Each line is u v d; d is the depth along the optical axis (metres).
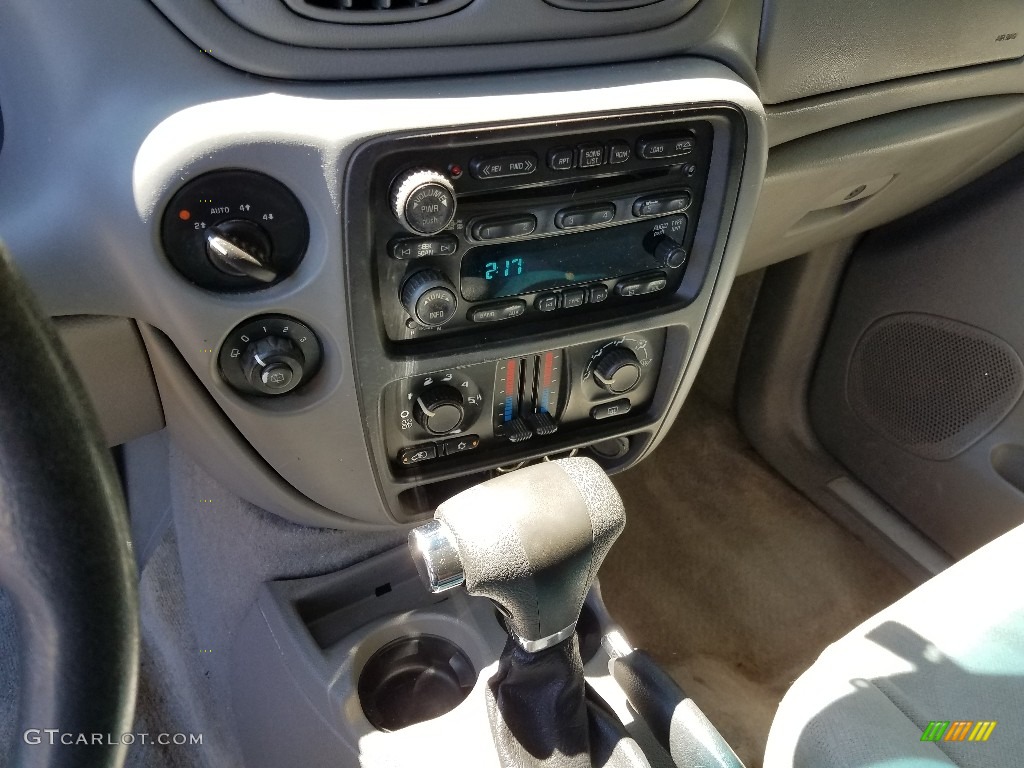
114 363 0.79
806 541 1.60
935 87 0.98
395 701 0.98
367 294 0.72
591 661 0.94
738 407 1.76
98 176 0.66
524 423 0.93
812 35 0.85
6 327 0.37
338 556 1.05
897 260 1.44
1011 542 0.86
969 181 1.30
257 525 1.03
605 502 0.63
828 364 1.61
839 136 0.98
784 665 1.40
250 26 0.64
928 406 1.44
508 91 0.69
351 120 0.64
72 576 0.41
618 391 0.93
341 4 0.64
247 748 1.09
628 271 0.85
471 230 0.73
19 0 0.64
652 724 0.79
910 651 0.77
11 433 0.38
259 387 0.75
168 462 1.13
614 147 0.74
